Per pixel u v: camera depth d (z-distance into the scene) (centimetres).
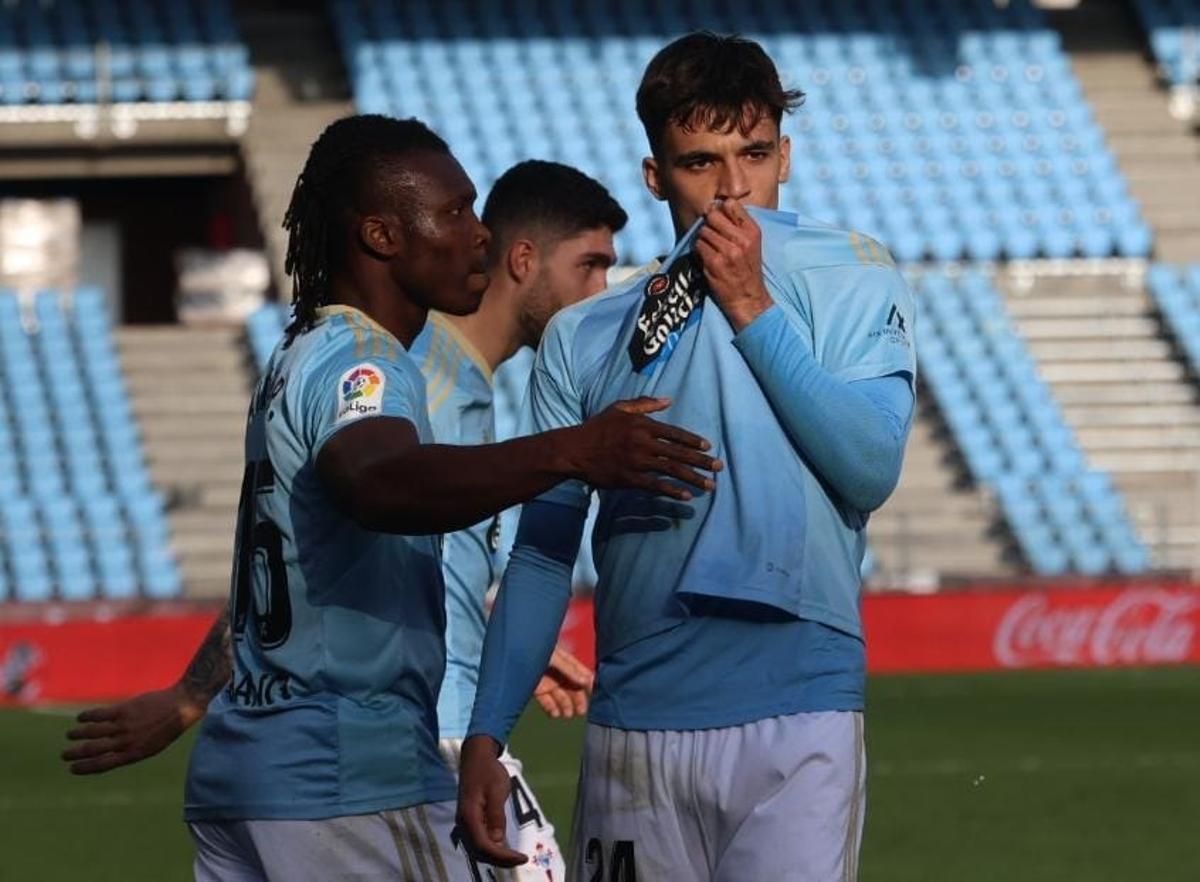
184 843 2905
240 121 7381
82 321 6681
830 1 8056
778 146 1175
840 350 1108
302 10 7944
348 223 1123
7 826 3077
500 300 1606
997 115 7738
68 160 7306
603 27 7906
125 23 7462
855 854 1097
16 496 6081
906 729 4178
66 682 5100
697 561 1085
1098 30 8175
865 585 5912
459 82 7656
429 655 1122
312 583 1087
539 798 3238
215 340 6750
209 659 1274
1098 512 6231
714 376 1105
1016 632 5544
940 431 6512
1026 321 6894
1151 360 6812
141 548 5934
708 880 1108
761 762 1078
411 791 1098
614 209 1620
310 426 1063
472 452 995
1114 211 7388
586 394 1174
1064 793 3297
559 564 1172
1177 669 5469
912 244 7281
